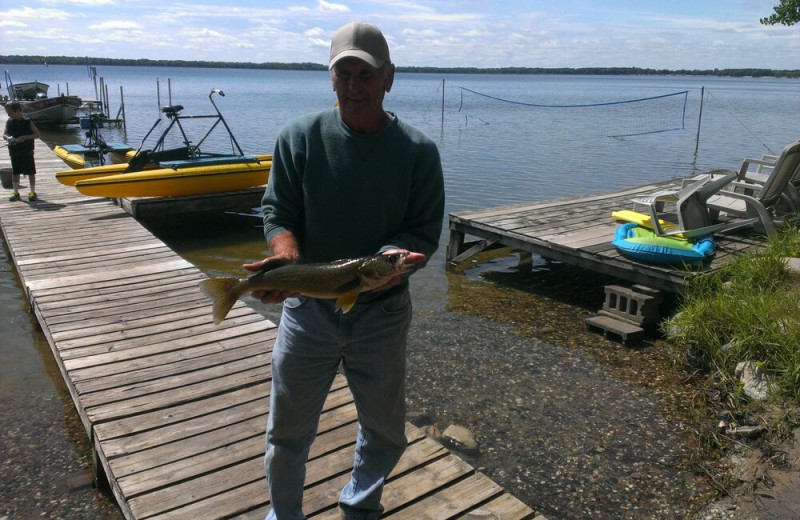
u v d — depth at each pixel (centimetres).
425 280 887
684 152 2338
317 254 259
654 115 4278
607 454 457
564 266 955
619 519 387
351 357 258
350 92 234
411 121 3656
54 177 1443
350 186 245
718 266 702
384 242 258
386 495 342
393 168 245
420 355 631
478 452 461
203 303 643
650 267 698
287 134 253
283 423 265
